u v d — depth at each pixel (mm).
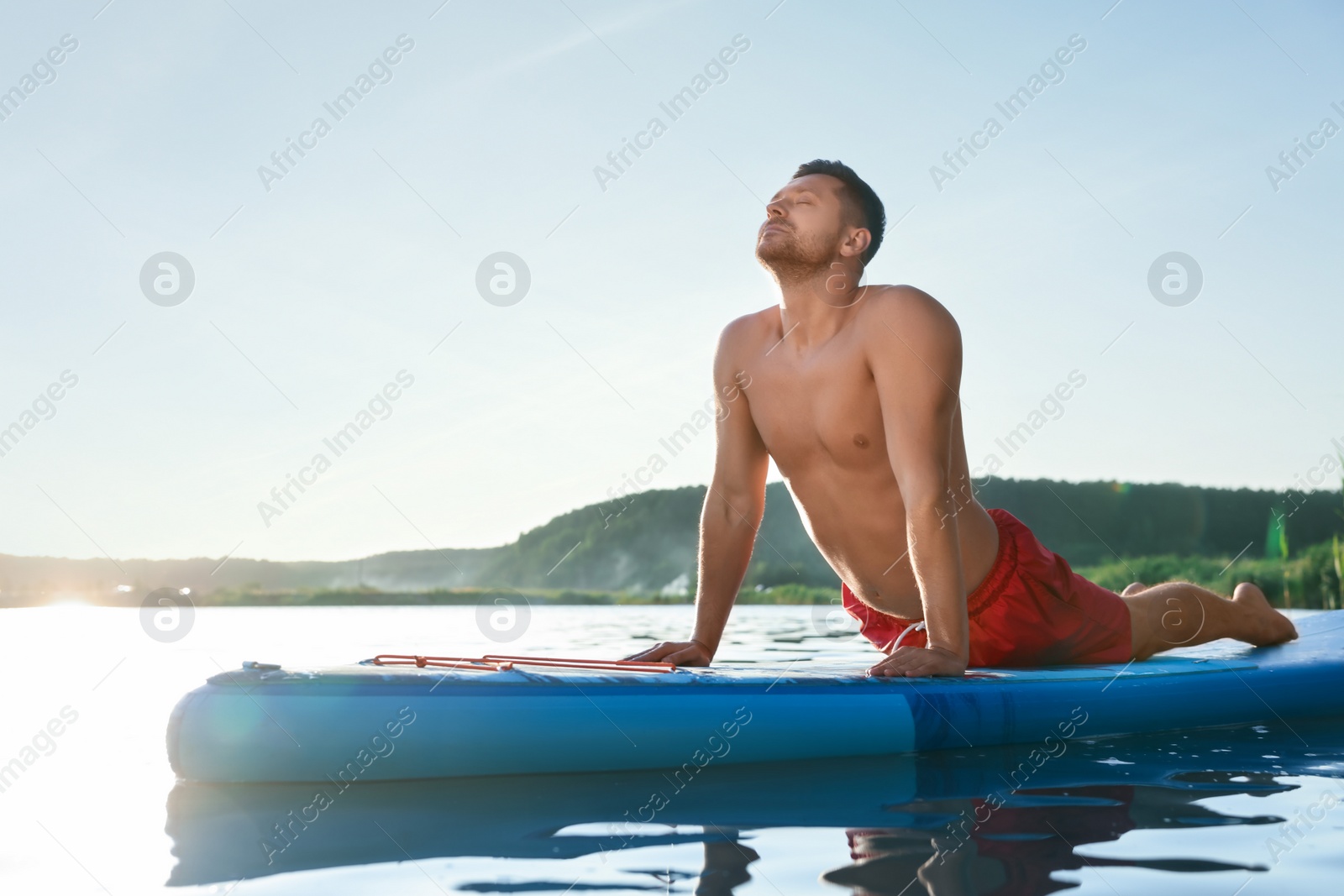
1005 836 1363
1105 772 1838
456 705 1765
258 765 1692
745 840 1352
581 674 1912
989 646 2633
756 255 2473
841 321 2463
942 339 2316
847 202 2461
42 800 1608
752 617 9117
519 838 1366
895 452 2314
